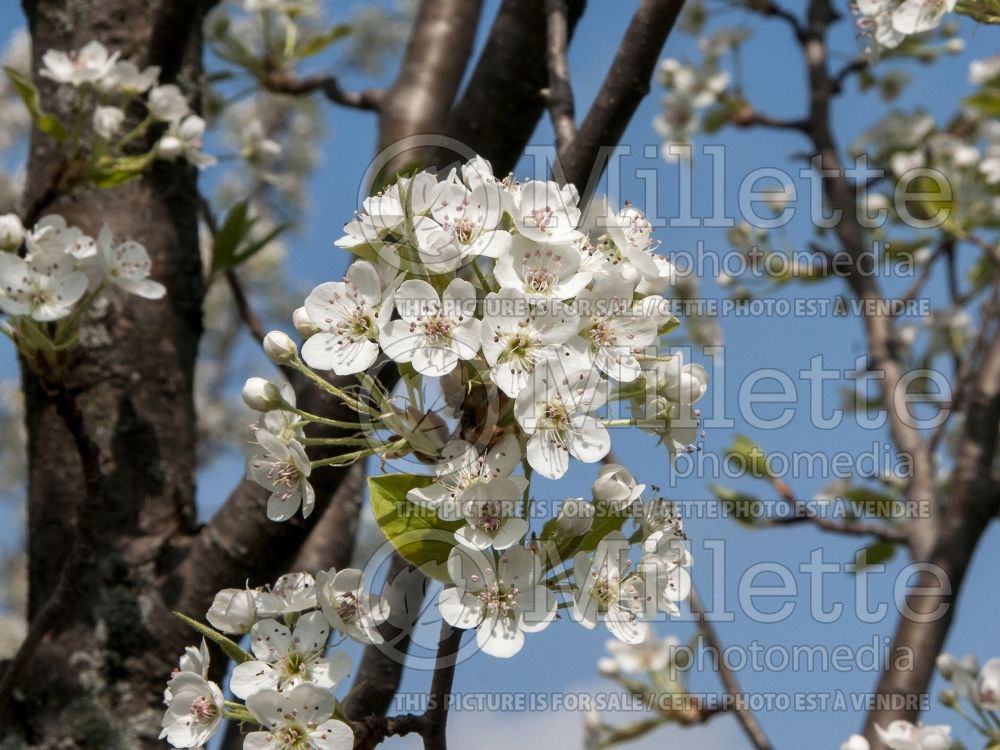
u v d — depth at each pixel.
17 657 0.92
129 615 0.97
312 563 1.04
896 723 0.98
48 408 1.01
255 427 0.80
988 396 1.10
